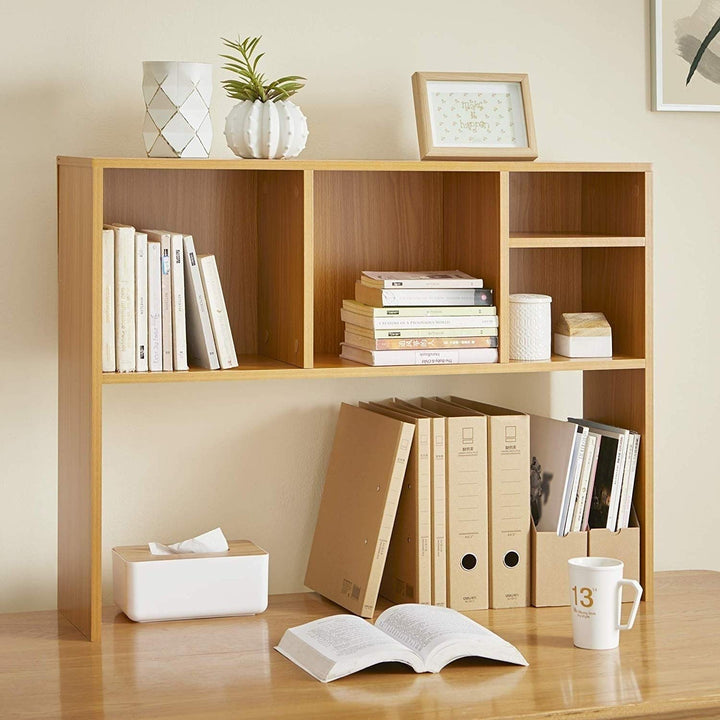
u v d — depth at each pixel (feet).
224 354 6.43
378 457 6.79
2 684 5.64
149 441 7.19
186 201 7.14
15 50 6.81
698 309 8.12
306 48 7.29
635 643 6.32
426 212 7.55
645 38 7.88
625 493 7.09
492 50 7.61
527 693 5.56
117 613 6.81
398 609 6.39
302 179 6.42
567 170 6.82
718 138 8.08
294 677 5.75
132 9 6.98
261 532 7.43
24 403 6.96
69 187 6.52
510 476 6.90
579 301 7.80
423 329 6.67
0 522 6.97
